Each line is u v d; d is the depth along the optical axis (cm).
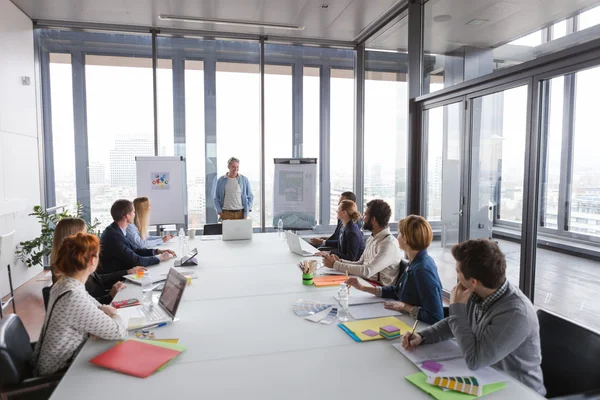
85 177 609
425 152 518
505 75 364
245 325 192
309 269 263
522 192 355
